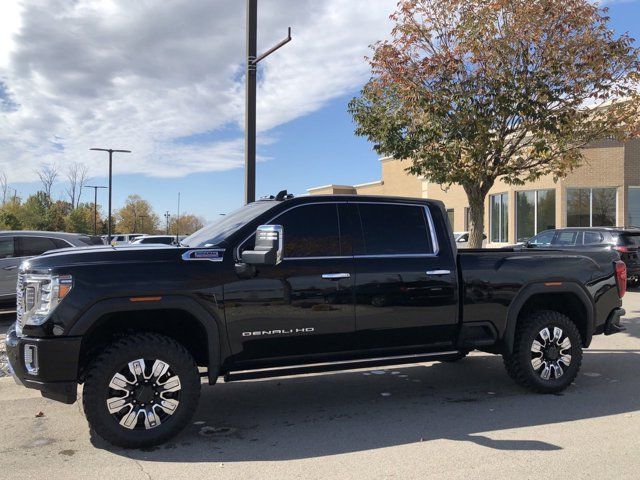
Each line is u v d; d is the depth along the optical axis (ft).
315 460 14.34
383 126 31.30
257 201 19.17
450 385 21.84
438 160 30.09
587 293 21.15
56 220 207.51
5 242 38.34
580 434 16.10
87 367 15.47
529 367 19.97
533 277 20.10
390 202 18.65
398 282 17.97
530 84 29.17
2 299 37.81
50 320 14.39
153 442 15.16
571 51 29.35
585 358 26.55
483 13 28.37
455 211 108.27
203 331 15.97
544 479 13.02
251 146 31.60
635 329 33.58
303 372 17.10
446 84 30.01
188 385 15.49
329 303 17.04
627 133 32.40
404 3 30.32
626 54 29.91
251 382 22.50
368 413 18.37
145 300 15.06
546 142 31.12
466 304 19.03
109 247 16.52
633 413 18.12
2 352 27.58
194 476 13.37
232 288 15.96
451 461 14.16
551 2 28.55
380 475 13.33
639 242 50.49
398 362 18.45
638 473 13.34
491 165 31.50
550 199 82.23
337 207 17.80
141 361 15.05
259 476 13.34
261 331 16.29
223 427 17.02
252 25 31.60
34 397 20.25
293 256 16.92
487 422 17.30
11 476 13.39
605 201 79.82
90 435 16.26
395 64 30.55
